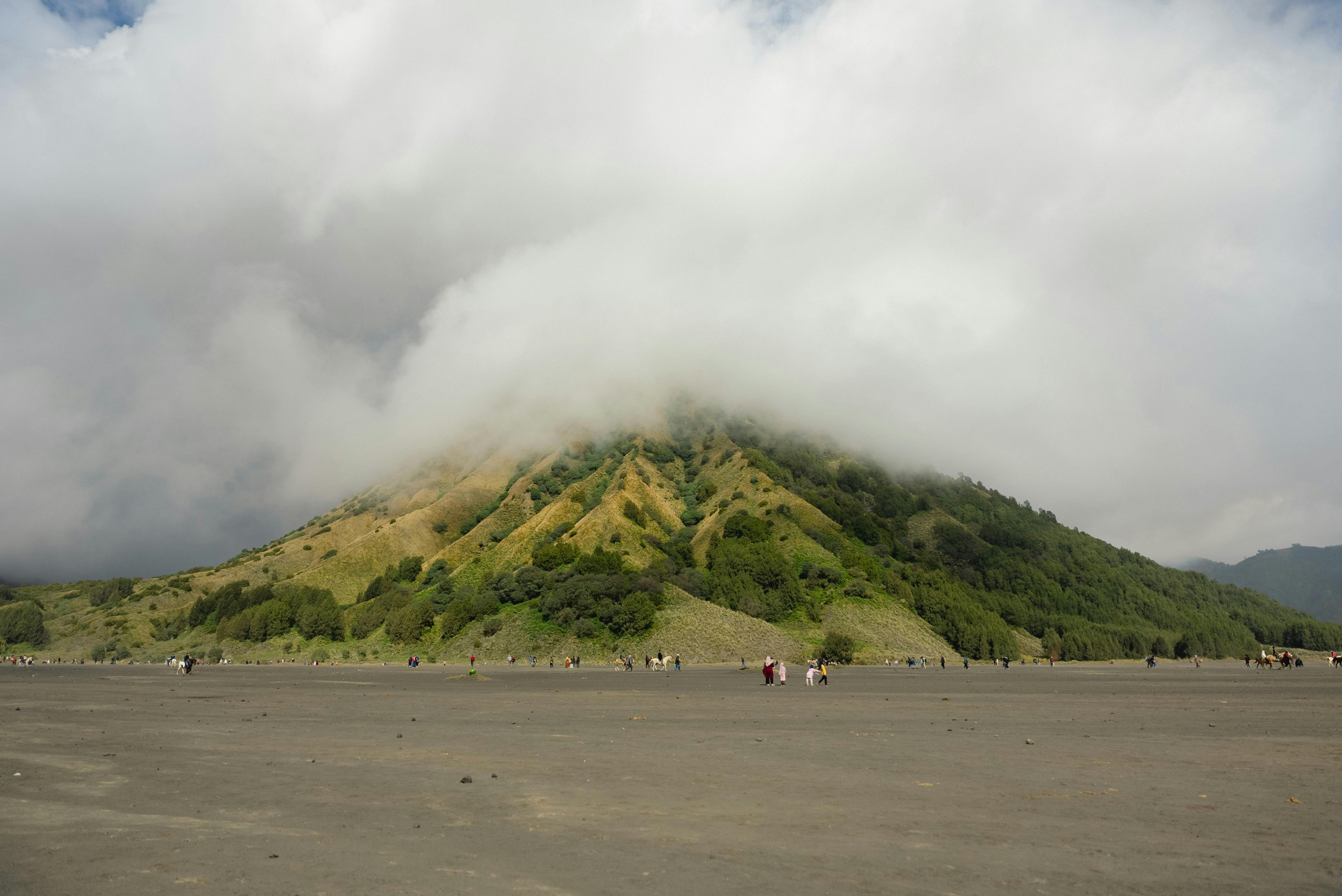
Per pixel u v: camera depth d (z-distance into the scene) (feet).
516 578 533.96
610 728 108.47
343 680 283.38
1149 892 35.04
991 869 38.60
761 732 102.58
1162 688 221.66
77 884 36.60
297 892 35.29
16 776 67.21
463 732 103.19
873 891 35.14
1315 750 81.71
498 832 46.55
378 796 57.77
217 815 51.24
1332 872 38.11
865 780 64.59
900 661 460.55
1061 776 66.13
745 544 616.80
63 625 643.45
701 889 35.40
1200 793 58.44
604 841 44.29
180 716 127.95
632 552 592.60
